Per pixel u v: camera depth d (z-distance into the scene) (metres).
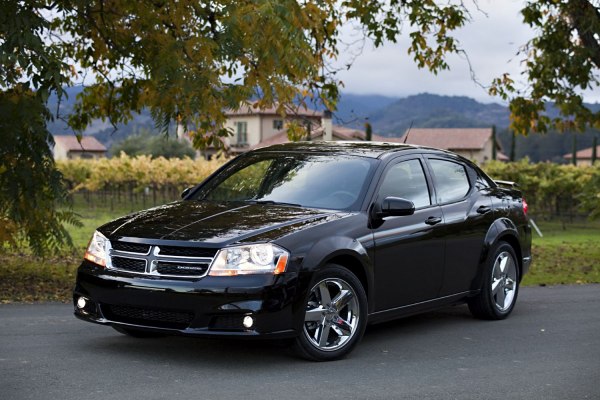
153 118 11.31
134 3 12.14
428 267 8.41
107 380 6.28
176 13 11.76
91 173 55.25
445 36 19.00
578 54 19.53
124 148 103.12
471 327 9.30
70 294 11.70
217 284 6.57
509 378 6.84
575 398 6.25
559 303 11.74
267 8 10.41
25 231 12.42
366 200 7.77
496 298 9.79
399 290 8.01
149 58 12.48
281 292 6.66
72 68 14.37
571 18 19.53
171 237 6.84
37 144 11.14
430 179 8.82
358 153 8.41
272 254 6.71
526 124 21.02
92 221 33.81
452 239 8.77
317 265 6.92
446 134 120.38
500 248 9.68
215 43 10.80
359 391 6.21
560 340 8.69
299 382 6.41
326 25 16.58
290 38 10.71
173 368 6.75
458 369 7.12
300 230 7.01
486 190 9.78
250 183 8.30
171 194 54.66
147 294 6.73
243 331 6.58
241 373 6.64
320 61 15.61
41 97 10.19
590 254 22.47
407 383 6.54
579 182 41.50
